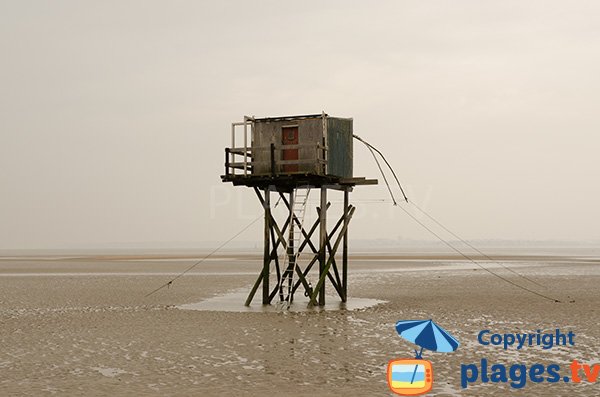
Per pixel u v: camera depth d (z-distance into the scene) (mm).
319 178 24156
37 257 104562
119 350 16266
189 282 39156
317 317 22312
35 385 12617
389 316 22547
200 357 15305
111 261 78312
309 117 24797
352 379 13039
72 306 26141
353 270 53469
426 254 122625
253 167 25312
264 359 15039
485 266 60938
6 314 23562
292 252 25562
